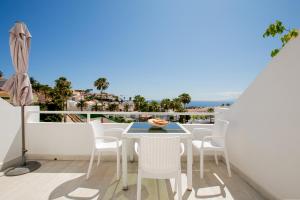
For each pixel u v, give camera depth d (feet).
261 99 7.56
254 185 7.88
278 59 6.54
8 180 8.50
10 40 9.18
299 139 5.53
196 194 7.34
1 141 9.68
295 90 5.71
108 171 9.71
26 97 9.44
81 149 11.43
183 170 9.98
